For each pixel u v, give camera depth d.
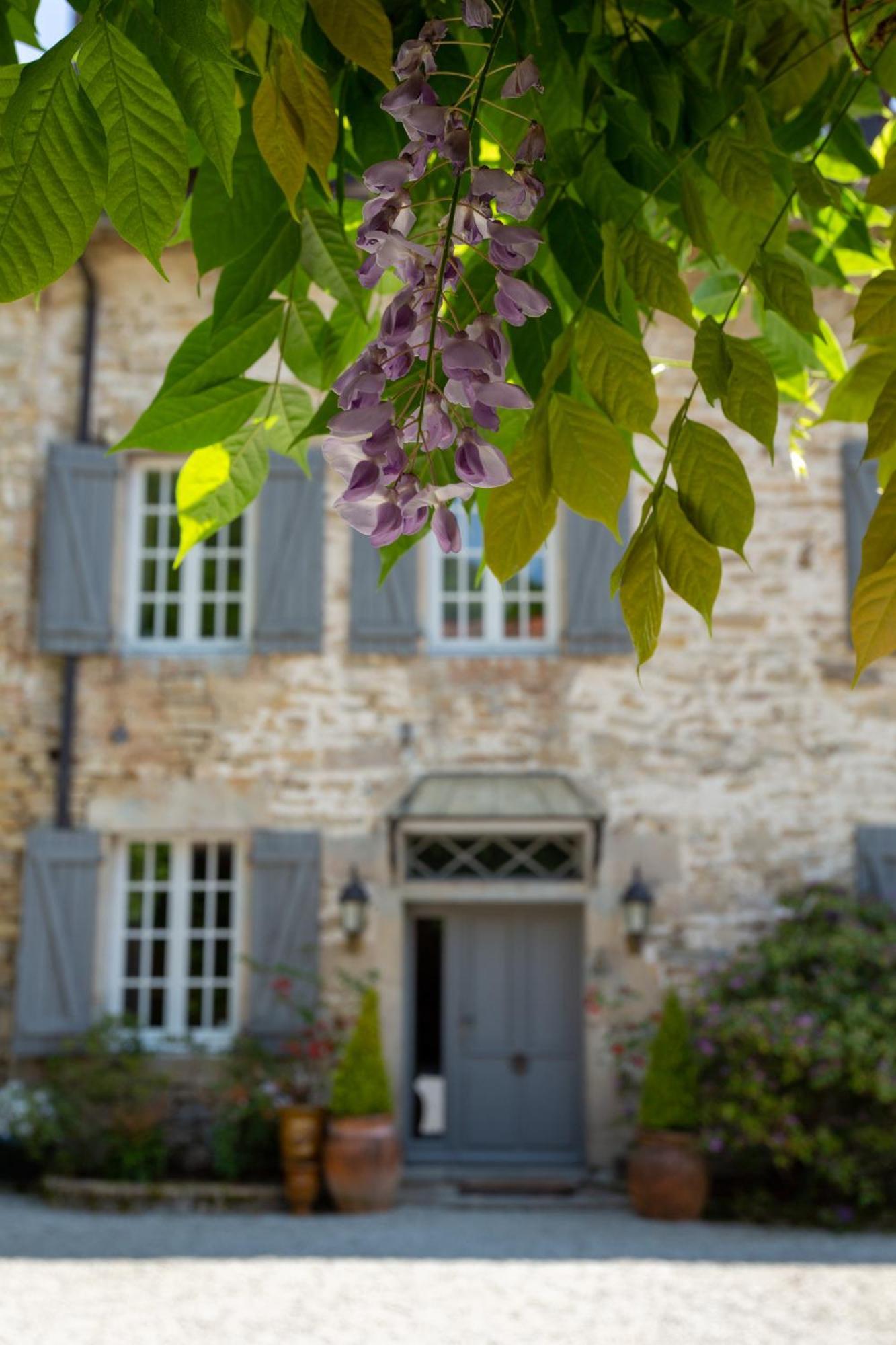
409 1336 6.09
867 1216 8.52
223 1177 9.15
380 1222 8.43
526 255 0.99
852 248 1.76
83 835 9.52
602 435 0.98
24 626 9.78
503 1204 8.85
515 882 9.55
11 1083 9.07
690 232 1.17
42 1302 6.54
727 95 1.51
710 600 0.92
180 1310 6.46
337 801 9.66
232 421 1.40
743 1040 8.40
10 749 9.70
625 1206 8.86
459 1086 9.67
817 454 9.77
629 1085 9.20
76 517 9.77
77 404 10.05
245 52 1.19
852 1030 8.15
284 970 9.26
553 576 9.98
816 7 1.37
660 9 1.54
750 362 0.95
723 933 9.41
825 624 9.66
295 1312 6.45
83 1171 9.12
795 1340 6.05
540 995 9.74
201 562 10.04
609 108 1.31
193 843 9.84
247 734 9.73
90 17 0.87
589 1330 6.18
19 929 9.53
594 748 9.64
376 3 0.95
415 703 9.74
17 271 0.89
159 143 0.88
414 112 0.98
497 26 1.06
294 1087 8.99
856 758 9.55
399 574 9.78
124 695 9.77
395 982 9.45
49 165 0.88
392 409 0.95
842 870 9.45
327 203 1.30
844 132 1.64
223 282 1.22
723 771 9.58
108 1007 9.56
